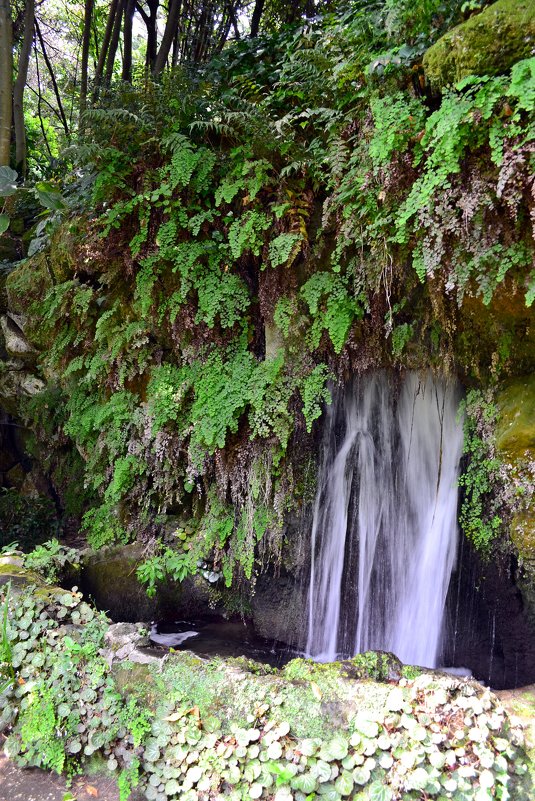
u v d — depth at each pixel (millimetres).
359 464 5035
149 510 5898
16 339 7227
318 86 4191
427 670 3275
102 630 3793
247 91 5121
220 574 5652
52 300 5742
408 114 3285
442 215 3213
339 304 4262
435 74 3156
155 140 4723
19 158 9367
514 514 3840
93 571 5324
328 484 5156
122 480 5621
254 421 4711
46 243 6254
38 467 8234
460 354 4113
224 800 2850
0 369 7809
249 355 4906
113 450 5723
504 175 2838
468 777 2672
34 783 3234
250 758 2920
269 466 4879
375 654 3383
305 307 4602
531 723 2955
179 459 5484
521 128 2801
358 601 5137
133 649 3609
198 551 5414
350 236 3986
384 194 3494
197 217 4637
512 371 3961
